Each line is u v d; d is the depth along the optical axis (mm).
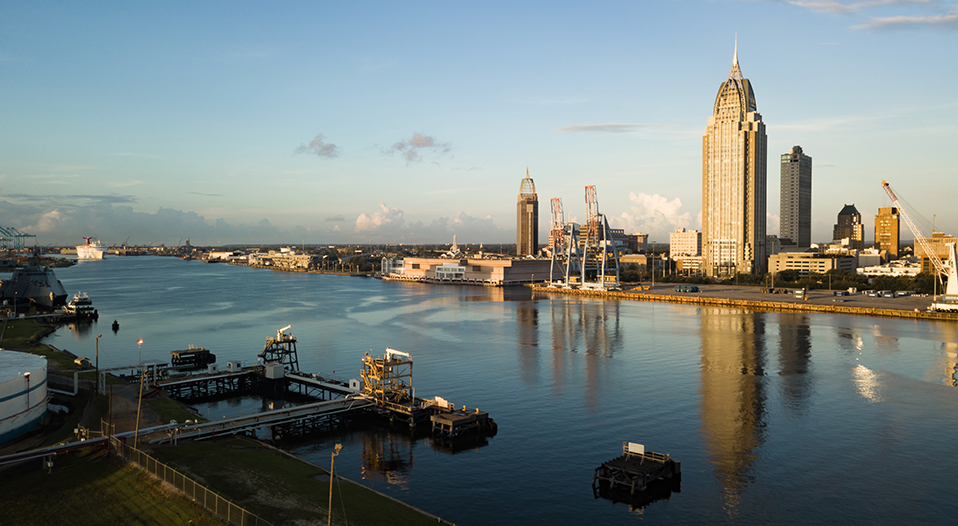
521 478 86188
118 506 66438
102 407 108250
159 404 112312
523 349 188875
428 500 78938
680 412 117500
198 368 166000
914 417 112688
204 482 71500
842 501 77750
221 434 95750
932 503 76938
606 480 84562
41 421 95812
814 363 161500
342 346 197375
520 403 125750
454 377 150250
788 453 94625
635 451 88625
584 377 148625
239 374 144750
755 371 153000
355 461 92750
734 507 76375
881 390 132250
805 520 72875
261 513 63812
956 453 94188
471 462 92438
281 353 172875
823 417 113000
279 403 133375
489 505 77500
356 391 125750
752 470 88062
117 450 81438
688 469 88750
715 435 103688
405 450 97875
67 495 69125
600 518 73812
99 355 183875
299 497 69125
